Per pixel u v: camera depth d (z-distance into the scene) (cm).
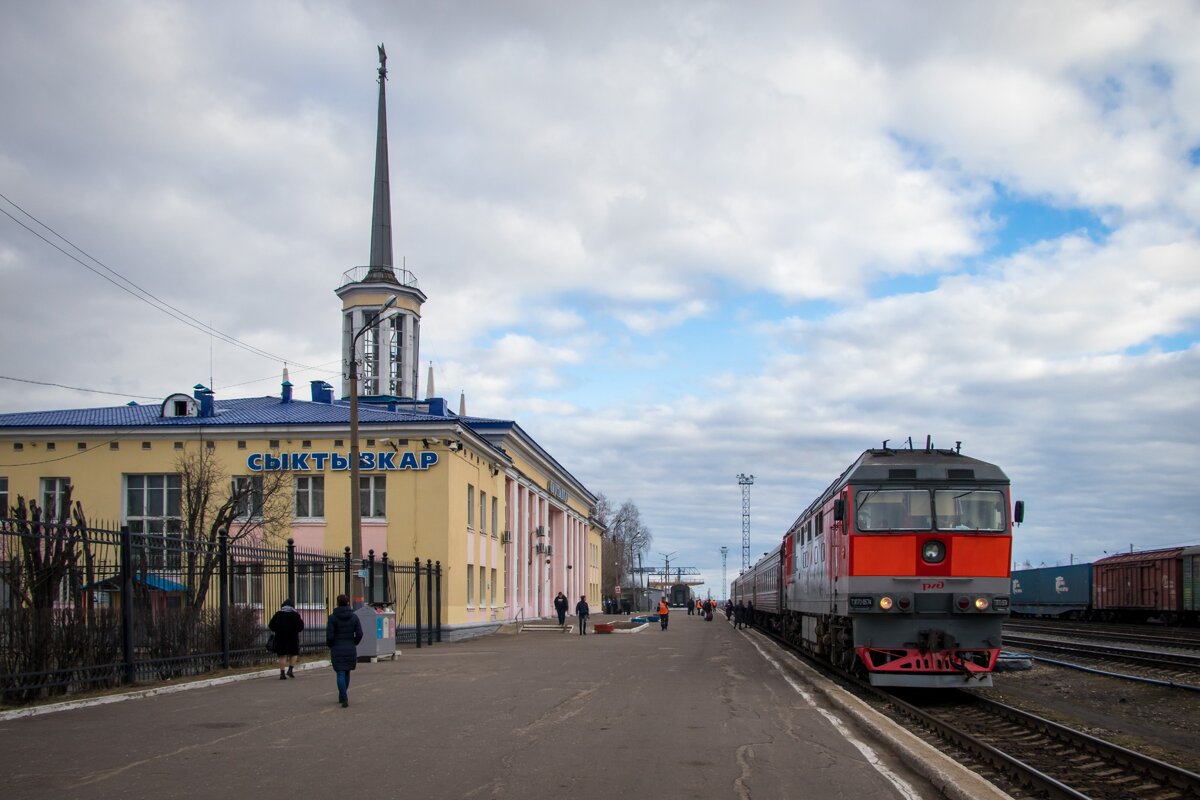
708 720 1306
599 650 2875
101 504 3650
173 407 3872
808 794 855
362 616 2312
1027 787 968
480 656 2570
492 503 4522
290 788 857
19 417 3944
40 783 873
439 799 820
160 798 817
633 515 14612
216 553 1889
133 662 1571
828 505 2002
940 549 1656
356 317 5209
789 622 3247
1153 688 1902
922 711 1470
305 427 3653
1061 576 5659
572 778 909
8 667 1323
